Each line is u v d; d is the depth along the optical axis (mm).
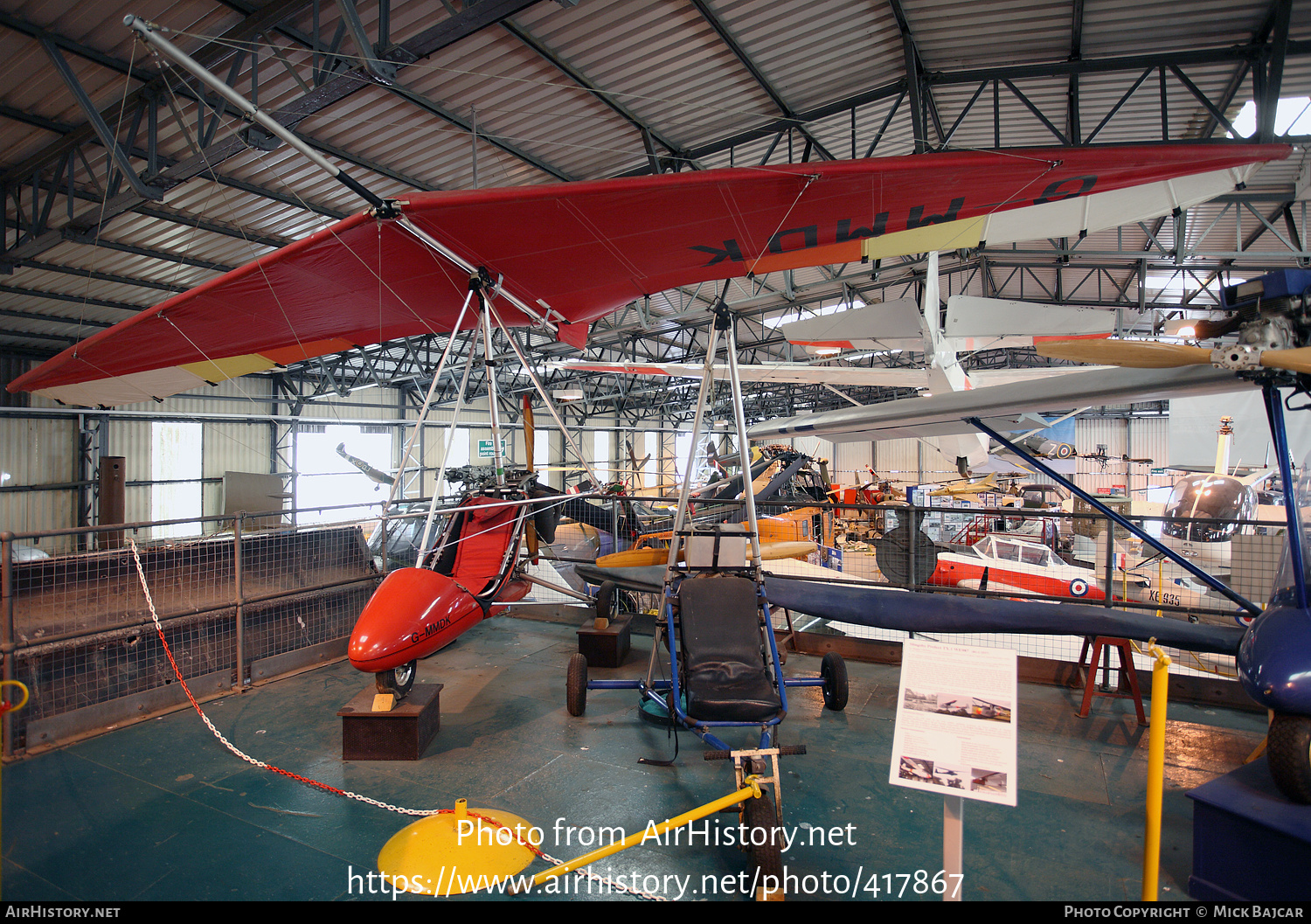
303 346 5441
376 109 6766
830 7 6430
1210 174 3779
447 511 3711
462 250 3559
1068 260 14172
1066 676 4422
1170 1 6621
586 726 3752
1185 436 11258
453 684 4477
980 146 9711
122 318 11500
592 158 8438
